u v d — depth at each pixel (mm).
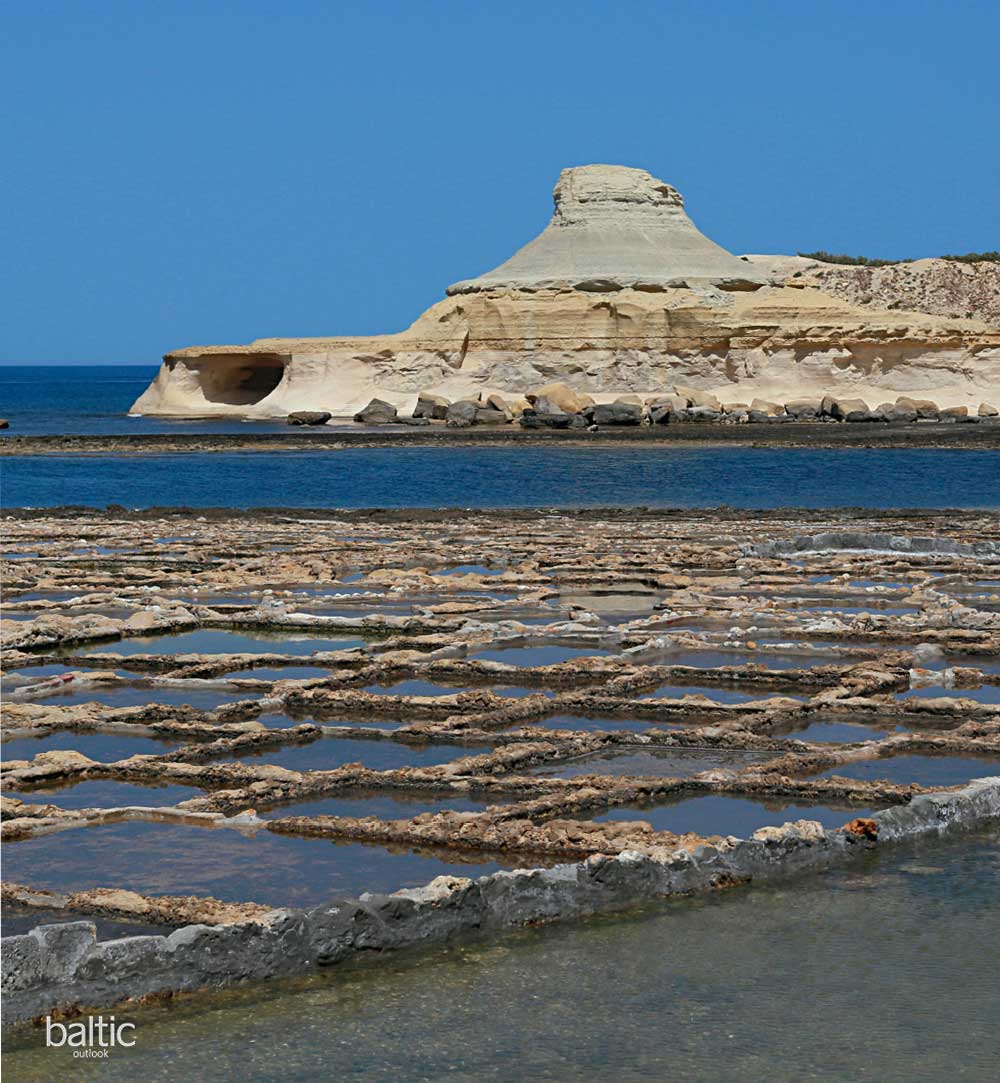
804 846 35500
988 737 45781
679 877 33719
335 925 29969
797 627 63406
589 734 45969
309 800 40562
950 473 164125
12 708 49156
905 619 64125
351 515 114562
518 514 115125
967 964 29750
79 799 40719
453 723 47625
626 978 29172
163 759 43531
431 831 36906
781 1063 25812
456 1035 26891
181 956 28812
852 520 109000
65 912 31938
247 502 138250
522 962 29938
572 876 32625
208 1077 25500
